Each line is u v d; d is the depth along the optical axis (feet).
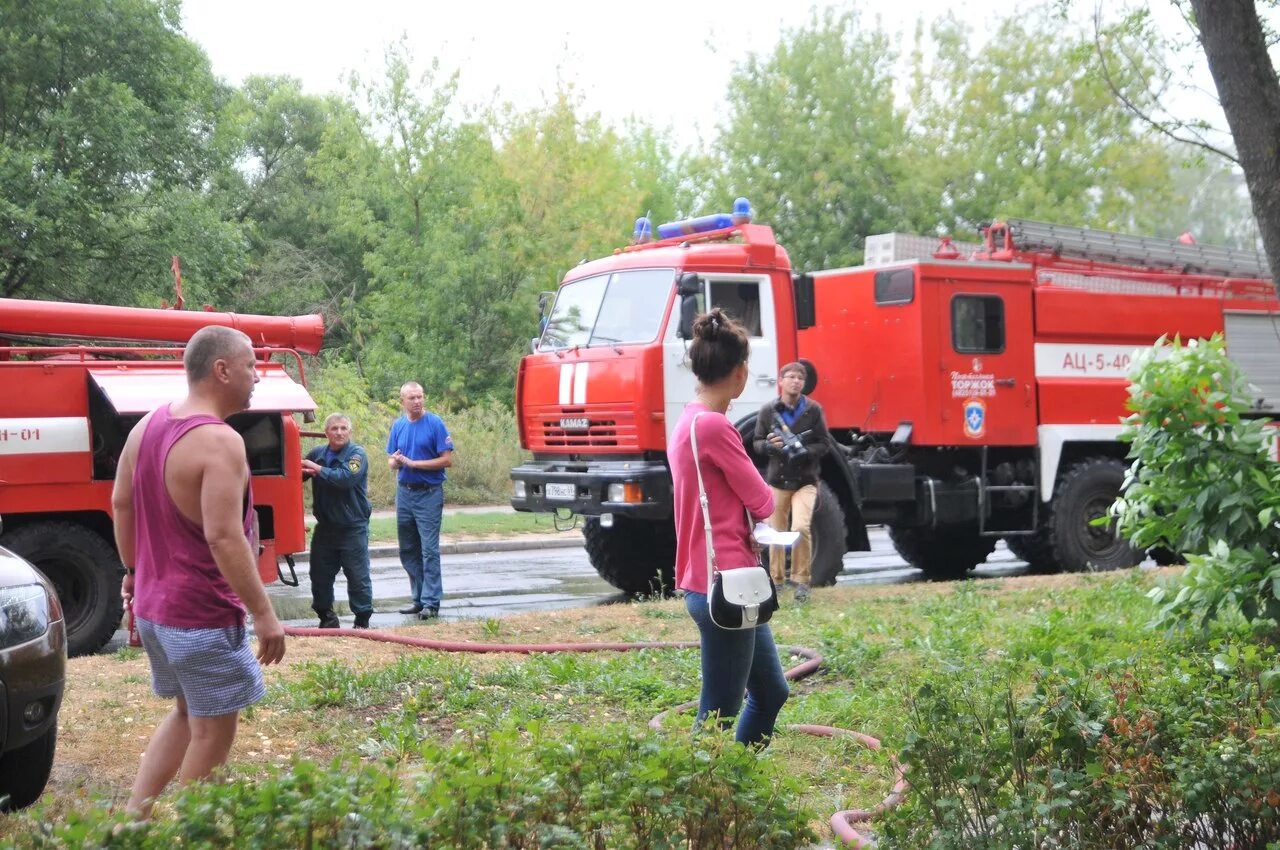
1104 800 12.90
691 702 25.05
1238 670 16.61
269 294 135.95
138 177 98.12
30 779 19.07
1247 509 24.31
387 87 121.19
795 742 21.91
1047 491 48.24
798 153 123.85
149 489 15.10
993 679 21.26
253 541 15.49
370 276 154.71
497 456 86.89
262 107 191.21
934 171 119.14
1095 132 117.19
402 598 46.55
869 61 125.70
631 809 12.11
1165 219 98.94
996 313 47.37
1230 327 52.80
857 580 52.26
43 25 92.38
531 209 119.55
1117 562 49.62
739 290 42.70
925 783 13.43
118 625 33.78
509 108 123.65
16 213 86.74
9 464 32.65
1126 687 14.66
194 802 10.52
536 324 116.16
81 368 33.71
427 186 121.39
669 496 41.32
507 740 12.30
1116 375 49.90
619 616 36.01
